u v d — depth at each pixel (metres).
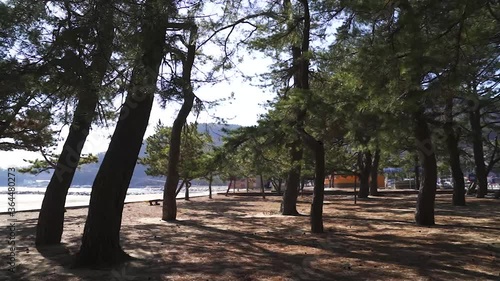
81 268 8.16
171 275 7.64
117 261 8.54
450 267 8.15
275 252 9.94
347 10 8.94
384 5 7.71
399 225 15.04
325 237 12.16
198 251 10.11
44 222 11.11
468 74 7.77
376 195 36.91
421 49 6.85
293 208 19.50
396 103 7.96
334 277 7.46
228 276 7.58
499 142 35.31
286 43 15.67
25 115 6.88
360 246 10.63
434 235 12.40
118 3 6.44
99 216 8.41
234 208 24.44
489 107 22.27
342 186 55.53
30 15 6.19
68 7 6.34
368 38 8.76
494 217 17.38
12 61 6.00
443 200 28.94
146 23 6.87
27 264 8.60
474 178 39.38
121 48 6.69
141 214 20.45
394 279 7.28
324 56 11.96
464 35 7.29
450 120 15.70
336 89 10.88
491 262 8.56
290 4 14.18
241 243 11.30
